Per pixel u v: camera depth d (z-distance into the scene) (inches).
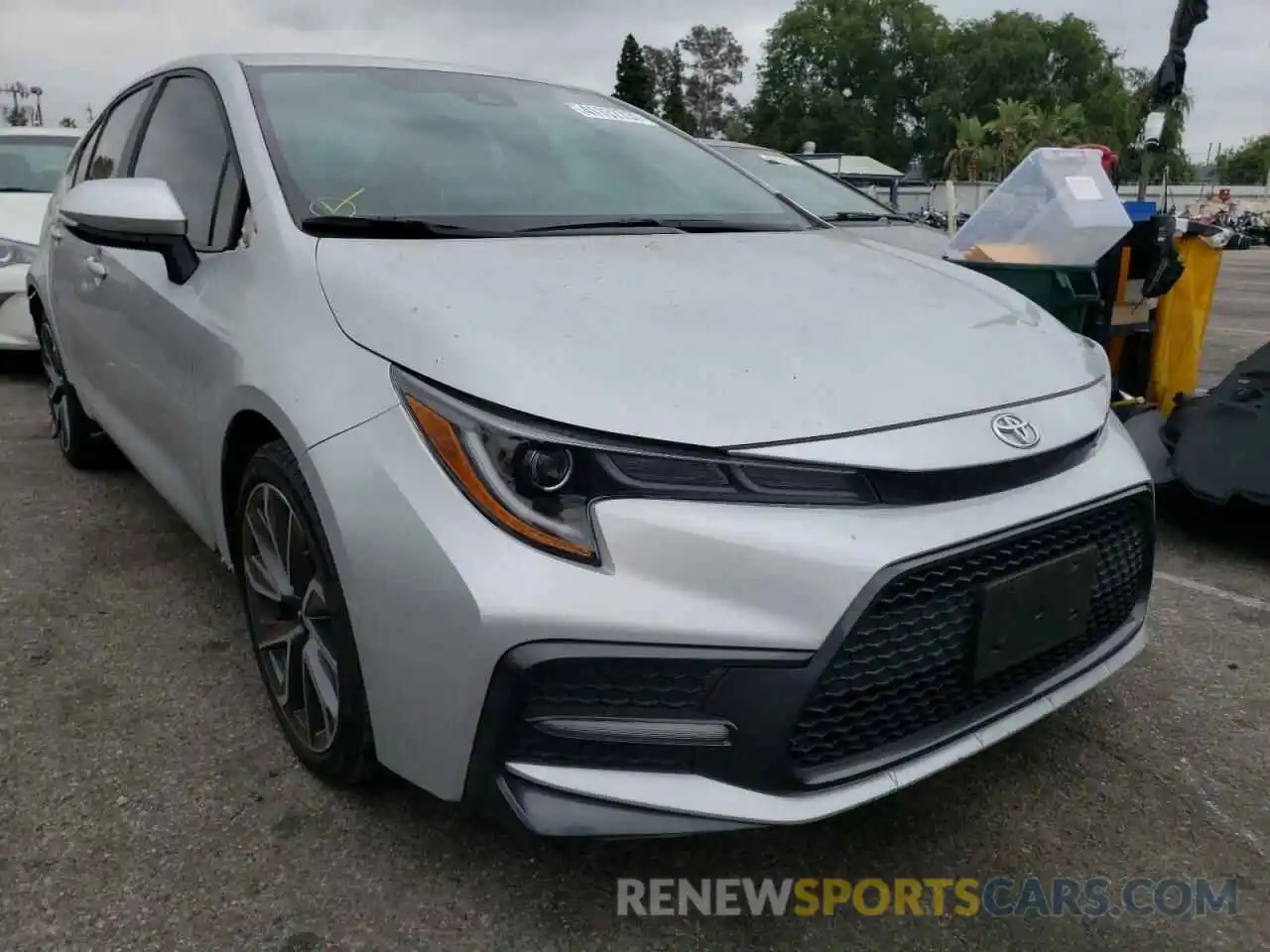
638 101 2664.9
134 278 116.4
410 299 77.4
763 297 86.5
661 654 64.8
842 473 68.4
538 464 66.0
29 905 74.7
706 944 73.0
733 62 3289.9
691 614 64.8
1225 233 177.9
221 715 100.0
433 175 103.6
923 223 265.9
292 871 78.7
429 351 72.4
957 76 2652.6
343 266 83.8
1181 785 92.5
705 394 70.1
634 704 66.4
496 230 97.0
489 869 79.6
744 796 67.0
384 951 71.6
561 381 68.8
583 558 65.2
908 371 77.9
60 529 148.3
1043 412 80.4
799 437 68.7
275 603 92.1
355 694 76.9
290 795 87.5
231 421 89.7
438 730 69.2
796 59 2819.9
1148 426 165.0
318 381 77.5
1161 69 267.6
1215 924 75.8
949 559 69.2
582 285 82.8
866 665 68.3
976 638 72.7
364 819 84.6
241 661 110.7
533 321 74.9
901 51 2716.5
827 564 65.9
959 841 84.7
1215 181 3351.4
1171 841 85.0
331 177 98.6
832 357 77.2
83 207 97.7
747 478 67.0
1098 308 169.8
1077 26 2632.9
